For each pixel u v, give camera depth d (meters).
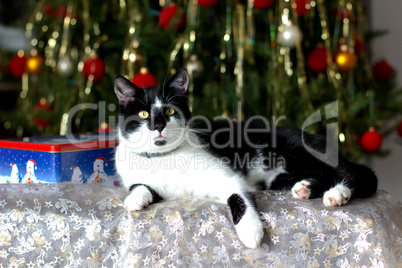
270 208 1.14
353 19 2.18
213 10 2.07
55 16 2.22
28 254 1.10
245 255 1.07
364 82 2.29
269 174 1.51
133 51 1.93
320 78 1.94
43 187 1.20
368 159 2.82
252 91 1.97
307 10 1.92
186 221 1.09
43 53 2.39
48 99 2.22
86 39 2.09
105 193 1.21
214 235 1.09
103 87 2.09
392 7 2.87
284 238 1.09
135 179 1.32
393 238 1.14
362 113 2.27
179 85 1.41
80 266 1.09
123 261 1.07
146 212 1.12
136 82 1.72
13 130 2.71
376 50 2.88
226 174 1.30
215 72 2.09
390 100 2.27
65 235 1.10
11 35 2.85
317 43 2.13
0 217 1.11
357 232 1.09
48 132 2.23
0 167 1.48
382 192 1.38
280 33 1.79
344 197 1.18
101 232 1.09
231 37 2.00
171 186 1.32
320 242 1.09
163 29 2.06
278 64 1.93
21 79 2.48
